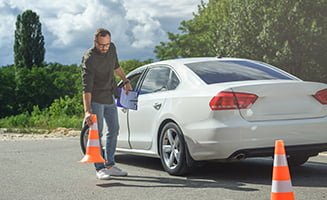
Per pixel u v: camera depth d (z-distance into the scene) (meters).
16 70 85.81
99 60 7.64
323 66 30.36
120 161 9.77
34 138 16.92
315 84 7.46
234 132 7.03
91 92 7.68
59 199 6.48
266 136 7.08
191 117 7.50
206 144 7.25
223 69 8.07
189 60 8.52
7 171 8.72
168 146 8.01
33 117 31.39
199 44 42.88
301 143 7.25
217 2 43.72
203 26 44.94
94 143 7.74
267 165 8.98
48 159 10.22
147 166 9.05
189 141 7.52
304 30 29.48
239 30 31.31
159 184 7.28
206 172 8.25
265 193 6.52
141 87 8.93
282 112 7.24
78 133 19.66
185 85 7.92
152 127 8.34
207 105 7.26
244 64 8.36
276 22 29.67
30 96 80.31
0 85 79.44
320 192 6.54
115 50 7.91
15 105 80.25
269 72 8.09
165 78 8.48
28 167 9.15
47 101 81.25
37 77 80.94
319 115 7.41
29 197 6.63
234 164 9.09
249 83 7.32
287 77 7.98
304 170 8.31
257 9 30.80
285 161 4.93
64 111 36.16
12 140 15.41
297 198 6.19
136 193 6.71
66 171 8.63
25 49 96.44
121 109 9.13
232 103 7.12
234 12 32.34
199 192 6.66
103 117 7.86
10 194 6.84
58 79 81.88
